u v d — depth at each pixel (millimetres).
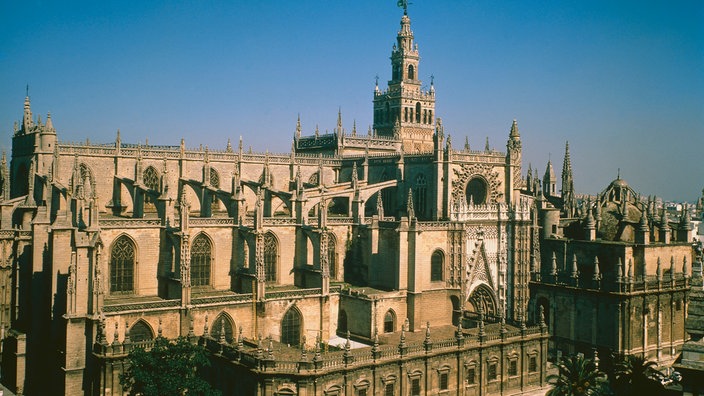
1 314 96938
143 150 109125
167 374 69125
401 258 98812
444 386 85438
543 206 127312
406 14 155375
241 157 119625
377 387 78688
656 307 105688
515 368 93062
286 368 72188
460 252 104812
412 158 115750
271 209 109625
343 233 107875
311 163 129750
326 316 93812
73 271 77500
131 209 107125
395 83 154875
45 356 86250
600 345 103250
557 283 110938
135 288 89188
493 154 117250
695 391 53500
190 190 113375
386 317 96188
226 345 77250
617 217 119312
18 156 109312
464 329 96125
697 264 115062
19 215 102375
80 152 103250
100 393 73250
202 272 94500
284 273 101875
